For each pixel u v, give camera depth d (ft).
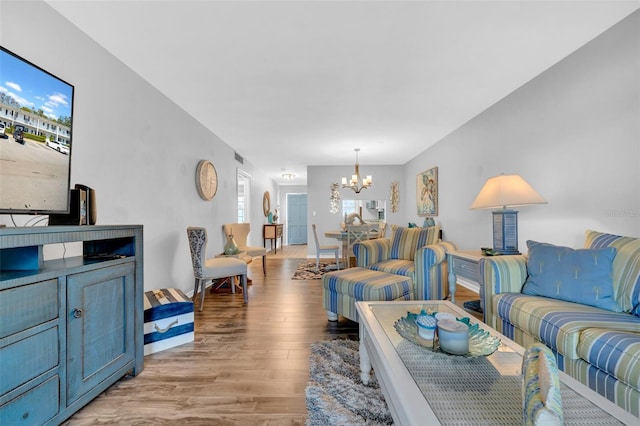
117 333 5.25
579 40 6.99
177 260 10.77
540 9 5.90
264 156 19.65
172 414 4.64
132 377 5.70
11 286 3.54
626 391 3.72
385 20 6.16
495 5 5.76
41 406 3.87
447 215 15.03
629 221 6.31
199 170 12.34
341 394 5.11
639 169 6.11
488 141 11.30
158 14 5.94
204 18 6.07
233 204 17.28
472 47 7.19
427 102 10.63
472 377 3.46
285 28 6.41
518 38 6.85
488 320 6.72
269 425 4.39
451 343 3.81
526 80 9.01
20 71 4.41
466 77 8.75
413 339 4.15
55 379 4.07
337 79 8.79
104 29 6.42
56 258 5.61
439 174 15.92
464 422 2.68
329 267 18.63
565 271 5.78
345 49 7.23
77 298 4.43
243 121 12.50
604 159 6.81
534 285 6.18
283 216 35.63
